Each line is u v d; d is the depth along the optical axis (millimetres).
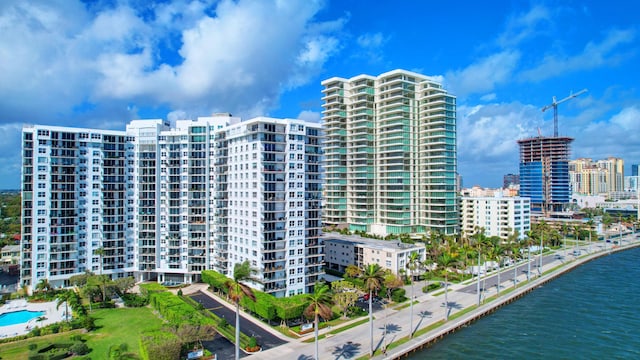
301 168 132375
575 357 94000
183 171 156250
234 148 138500
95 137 150875
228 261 142250
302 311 107062
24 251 140375
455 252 167125
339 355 88438
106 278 132125
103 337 99125
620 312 125688
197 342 90875
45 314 118562
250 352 90250
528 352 96375
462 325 111312
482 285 151875
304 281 130750
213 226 155250
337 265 173375
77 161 147750
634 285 159500
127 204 156375
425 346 97875
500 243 196125
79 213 148125
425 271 161375
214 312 119000
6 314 119500
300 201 131375
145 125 156750
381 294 130750
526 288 148625
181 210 155750
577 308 129625
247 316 115125
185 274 155000
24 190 140125
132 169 157750
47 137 142375
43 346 91000
